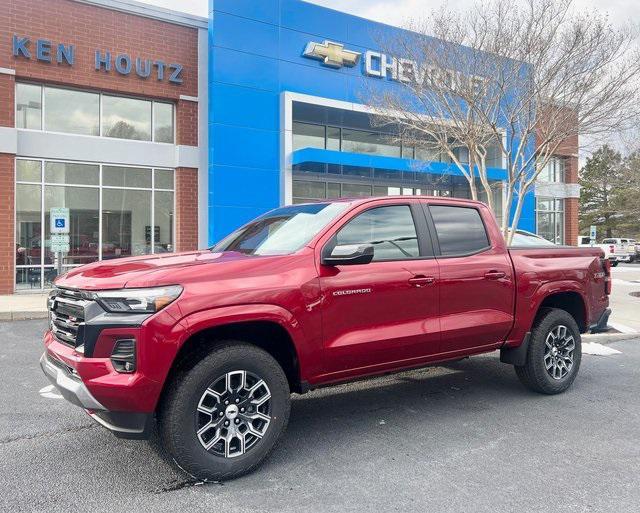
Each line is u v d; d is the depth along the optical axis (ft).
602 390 19.70
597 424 15.96
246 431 12.43
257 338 13.62
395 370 15.26
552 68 38.24
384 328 14.46
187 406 11.63
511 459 13.39
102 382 11.08
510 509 10.85
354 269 14.12
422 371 22.43
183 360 12.14
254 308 12.33
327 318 13.47
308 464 13.07
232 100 55.21
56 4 48.55
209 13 55.11
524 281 17.61
